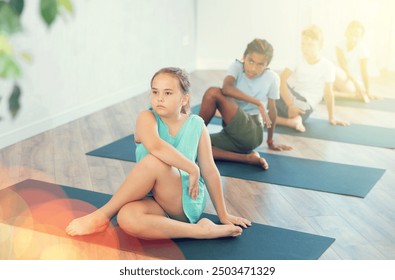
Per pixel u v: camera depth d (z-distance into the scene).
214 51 7.64
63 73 4.80
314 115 5.35
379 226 2.90
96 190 3.30
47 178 3.49
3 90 4.02
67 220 2.81
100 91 5.43
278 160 3.98
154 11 6.36
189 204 2.60
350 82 5.91
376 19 6.60
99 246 2.51
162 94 2.56
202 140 2.69
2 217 2.84
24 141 4.31
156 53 6.51
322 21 6.01
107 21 5.43
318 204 3.18
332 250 2.57
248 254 2.46
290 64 4.96
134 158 3.94
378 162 4.04
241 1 7.39
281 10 7.30
